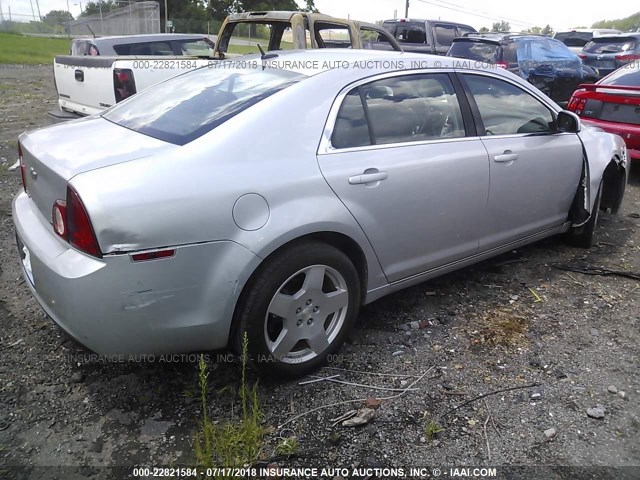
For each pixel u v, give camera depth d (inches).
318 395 108.0
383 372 115.5
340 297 113.5
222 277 95.4
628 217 217.9
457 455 93.8
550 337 130.0
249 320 100.9
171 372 113.2
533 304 146.0
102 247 86.8
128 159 95.0
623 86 255.6
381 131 121.1
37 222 106.4
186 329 96.0
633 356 122.8
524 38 422.6
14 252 170.6
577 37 744.3
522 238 160.1
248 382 111.0
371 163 115.5
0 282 151.6
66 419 100.3
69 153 100.7
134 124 115.0
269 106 107.1
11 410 102.0
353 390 109.7
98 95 250.7
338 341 116.7
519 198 150.3
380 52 138.2
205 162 96.6
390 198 117.8
